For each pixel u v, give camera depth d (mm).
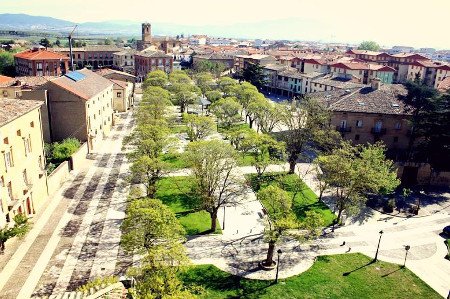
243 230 50156
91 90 82000
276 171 70688
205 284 39031
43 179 54719
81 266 40531
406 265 44406
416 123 71750
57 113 73938
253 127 97688
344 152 54156
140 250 34625
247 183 58156
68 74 84562
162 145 57625
